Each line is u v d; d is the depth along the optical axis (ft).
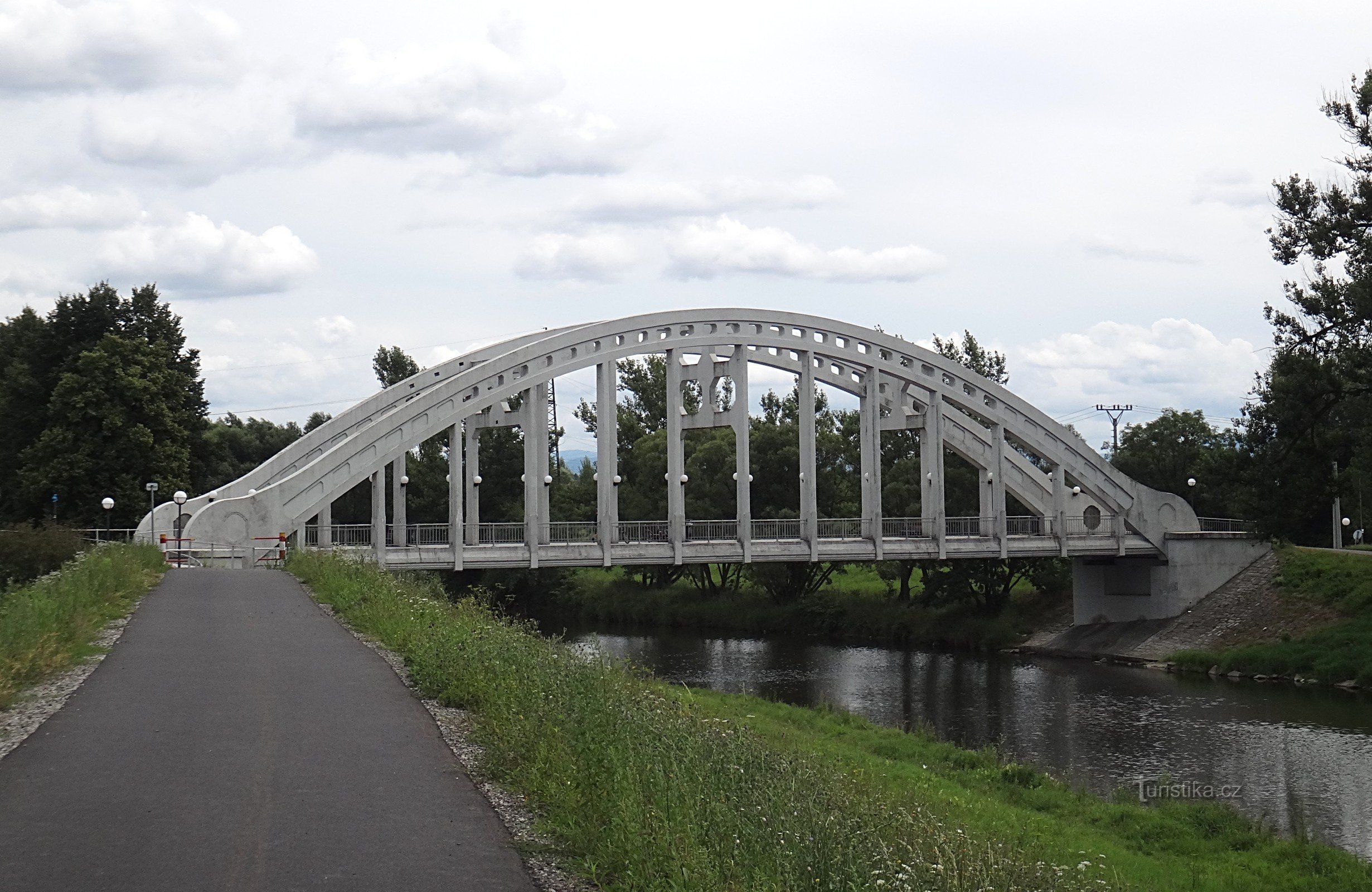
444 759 39.50
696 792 30.86
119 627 69.26
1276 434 164.66
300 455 176.96
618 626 252.42
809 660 193.36
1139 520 215.10
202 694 49.26
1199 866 68.39
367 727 43.86
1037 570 232.53
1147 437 272.92
